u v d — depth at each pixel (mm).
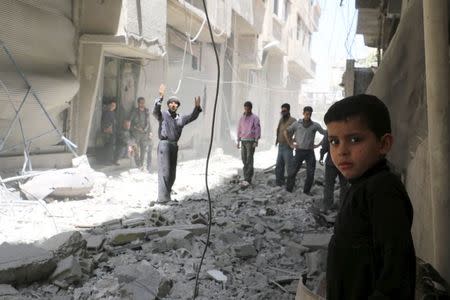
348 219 1801
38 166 10328
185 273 5109
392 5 7762
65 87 10656
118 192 9977
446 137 2932
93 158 12914
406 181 4625
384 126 1816
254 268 5496
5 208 7621
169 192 9109
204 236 6492
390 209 1669
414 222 4242
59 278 4602
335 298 1832
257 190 11125
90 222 7176
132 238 6117
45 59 10281
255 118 11867
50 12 10367
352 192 1817
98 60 11891
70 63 11414
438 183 2936
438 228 2922
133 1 12047
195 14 15555
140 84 14141
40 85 9727
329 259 1878
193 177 13336
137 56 13750
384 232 1647
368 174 1824
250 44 24594
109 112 12797
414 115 4098
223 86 22250
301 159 10773
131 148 13266
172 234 6078
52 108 10570
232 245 6094
